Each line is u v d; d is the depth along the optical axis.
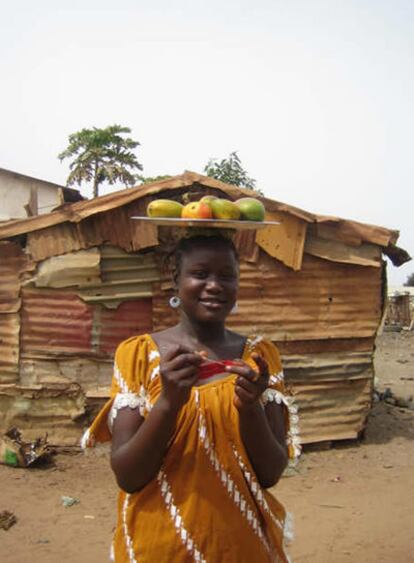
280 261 8.33
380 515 6.13
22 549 5.21
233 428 1.99
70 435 8.16
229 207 2.08
